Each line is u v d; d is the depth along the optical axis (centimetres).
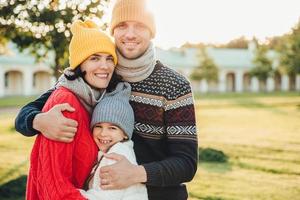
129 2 285
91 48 268
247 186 792
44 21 710
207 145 1242
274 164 987
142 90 285
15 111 2445
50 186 246
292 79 7094
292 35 4325
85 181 266
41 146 254
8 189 730
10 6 703
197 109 2698
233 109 2697
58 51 786
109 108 267
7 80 4981
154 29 293
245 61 6950
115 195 254
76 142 261
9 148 1190
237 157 1066
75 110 259
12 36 787
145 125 285
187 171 271
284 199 713
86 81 276
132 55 287
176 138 278
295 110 2569
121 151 266
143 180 257
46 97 293
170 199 287
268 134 1502
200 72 5912
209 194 738
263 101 3534
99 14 675
